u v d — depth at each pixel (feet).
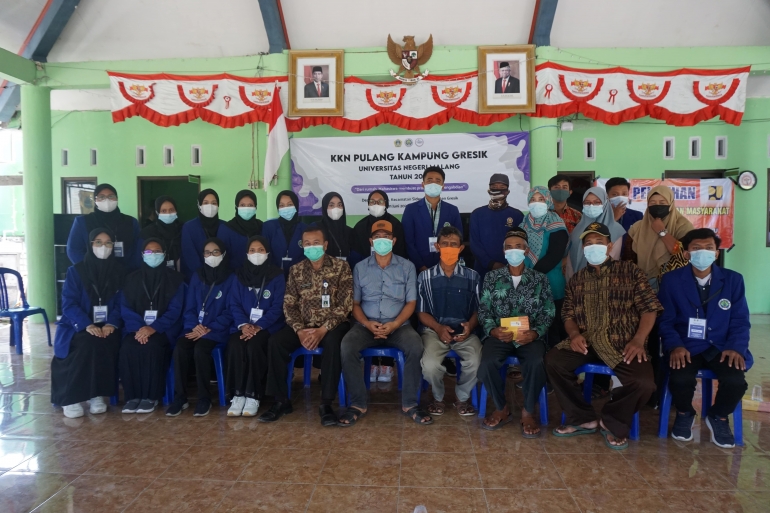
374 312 9.73
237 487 6.55
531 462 7.29
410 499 6.24
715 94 15.11
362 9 15.31
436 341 9.20
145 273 10.06
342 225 11.48
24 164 17.42
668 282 8.57
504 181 10.98
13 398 10.33
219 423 8.91
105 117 20.53
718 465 7.15
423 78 15.75
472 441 8.06
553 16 15.05
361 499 6.24
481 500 6.21
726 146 19.44
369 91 15.92
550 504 6.11
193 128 20.20
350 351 9.01
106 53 16.79
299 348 9.55
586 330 8.55
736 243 19.49
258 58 16.28
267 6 14.93
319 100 15.92
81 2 15.48
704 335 8.16
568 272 10.50
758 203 19.45
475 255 11.22
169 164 20.38
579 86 15.37
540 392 8.63
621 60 15.90
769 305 19.69
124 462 7.32
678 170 19.60
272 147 15.87
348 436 8.28
